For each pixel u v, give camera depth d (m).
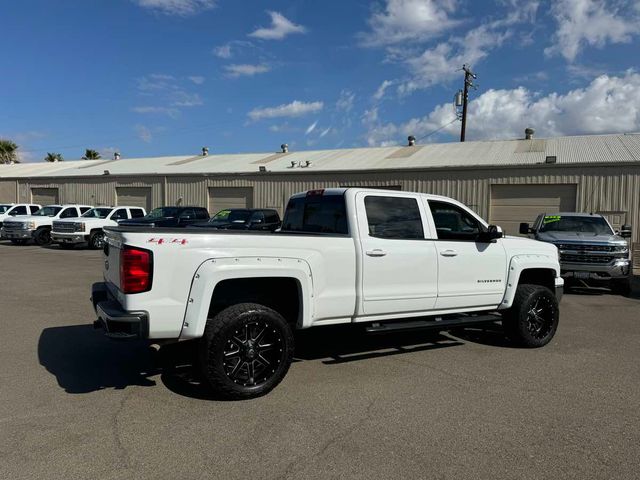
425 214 5.76
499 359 5.85
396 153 24.97
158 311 4.18
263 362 4.59
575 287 12.68
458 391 4.74
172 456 3.43
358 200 5.32
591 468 3.32
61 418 4.03
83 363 5.45
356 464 3.35
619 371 5.42
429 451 3.53
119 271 4.31
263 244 4.61
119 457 3.41
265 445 3.60
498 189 19.52
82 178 30.56
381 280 5.30
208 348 4.31
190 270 4.29
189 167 28.75
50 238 22.53
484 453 3.51
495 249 6.24
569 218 12.92
